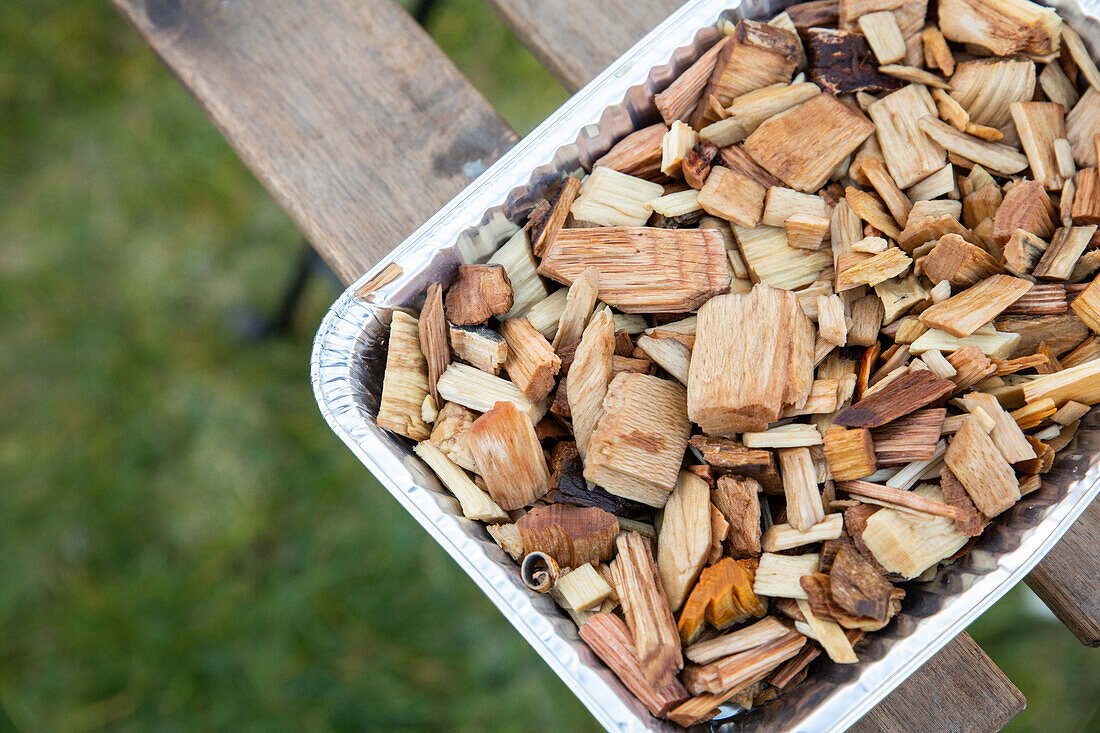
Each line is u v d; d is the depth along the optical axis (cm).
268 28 84
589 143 79
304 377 108
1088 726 98
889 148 79
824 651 74
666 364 76
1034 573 77
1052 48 79
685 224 79
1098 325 76
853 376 76
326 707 100
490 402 76
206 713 100
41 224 112
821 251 78
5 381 107
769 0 80
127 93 116
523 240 78
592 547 75
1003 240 77
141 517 104
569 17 84
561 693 100
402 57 84
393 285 76
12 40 117
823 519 74
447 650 101
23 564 103
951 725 76
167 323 109
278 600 102
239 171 114
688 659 73
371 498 104
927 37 80
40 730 100
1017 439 74
